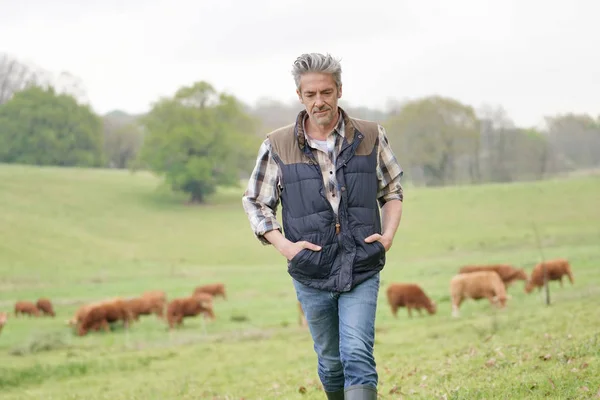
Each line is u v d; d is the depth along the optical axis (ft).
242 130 302.25
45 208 230.27
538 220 199.93
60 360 59.31
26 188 254.88
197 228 225.56
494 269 95.61
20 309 105.60
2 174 276.00
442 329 54.24
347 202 13.46
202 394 32.48
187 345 66.85
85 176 295.89
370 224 13.62
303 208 13.53
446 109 305.12
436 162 303.07
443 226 200.44
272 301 109.81
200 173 261.65
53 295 131.44
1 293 133.59
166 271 161.99
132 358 57.93
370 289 13.48
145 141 278.46
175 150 266.16
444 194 245.24
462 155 314.14
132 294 130.00
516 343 30.73
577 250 146.92
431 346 40.55
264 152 14.01
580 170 324.60
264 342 63.36
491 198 232.94
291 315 94.22
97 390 41.96
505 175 312.91
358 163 13.57
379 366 32.35
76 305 119.34
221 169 275.18
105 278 152.66
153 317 100.53
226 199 280.10
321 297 13.70
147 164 277.03
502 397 18.03
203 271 160.76
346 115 13.78
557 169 323.57
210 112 274.36
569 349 24.03
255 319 92.32
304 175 13.52
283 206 13.94
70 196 252.21
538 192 234.38
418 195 247.09
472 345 34.42
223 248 198.70
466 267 96.78
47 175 286.05
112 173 315.78
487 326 49.16
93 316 85.35
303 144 13.58
